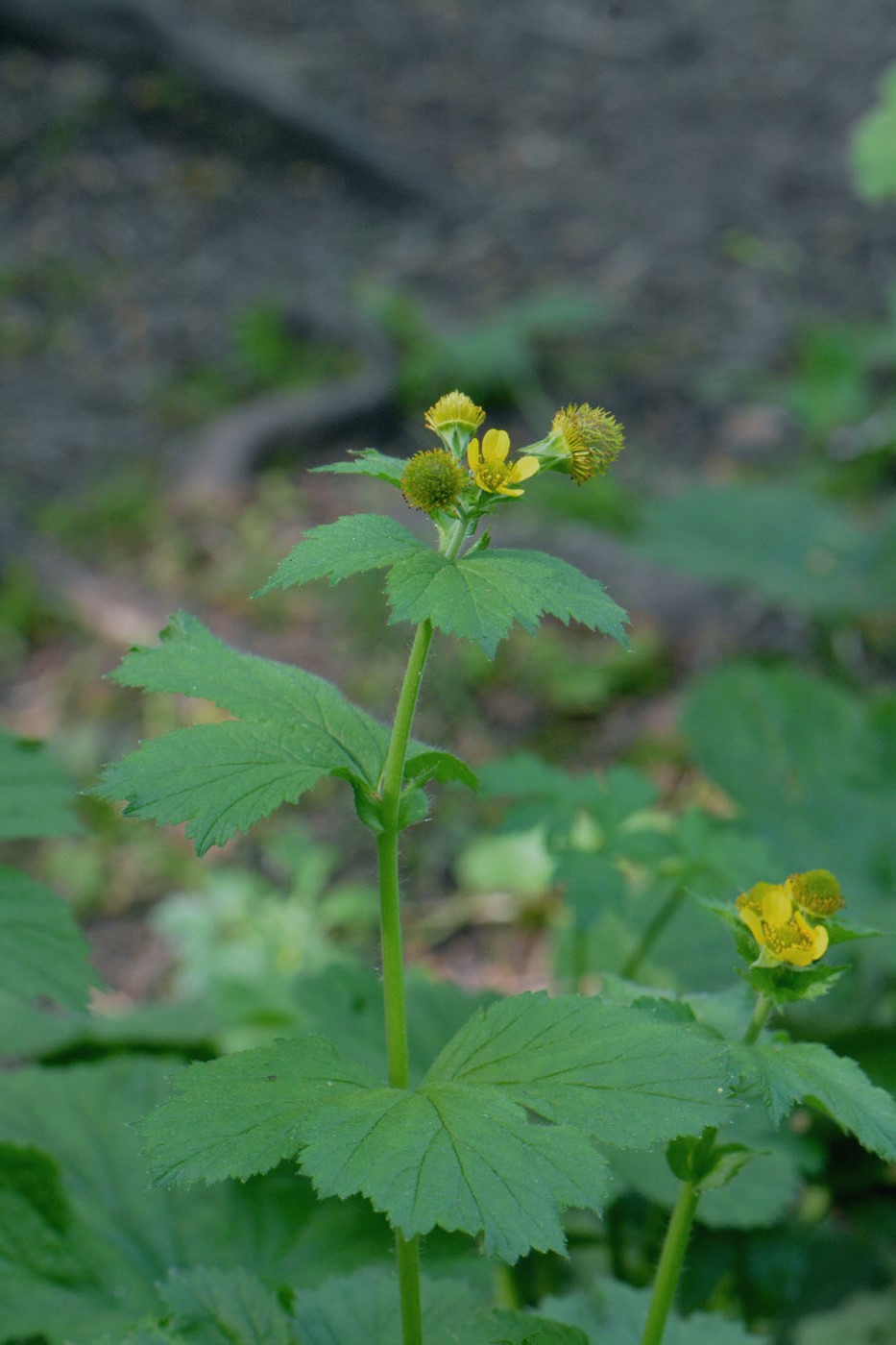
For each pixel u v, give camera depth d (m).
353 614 5.63
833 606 4.77
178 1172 1.22
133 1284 2.14
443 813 4.73
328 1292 1.76
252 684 1.55
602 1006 1.38
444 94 10.66
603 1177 1.20
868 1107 1.36
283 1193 2.38
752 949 1.51
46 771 2.21
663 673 5.35
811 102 10.43
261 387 7.66
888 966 2.92
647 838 2.74
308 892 4.28
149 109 9.75
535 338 8.10
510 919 4.29
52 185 9.12
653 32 11.48
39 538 6.08
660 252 8.97
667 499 5.34
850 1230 2.77
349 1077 1.34
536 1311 2.05
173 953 4.25
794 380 7.53
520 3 11.91
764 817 3.41
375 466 1.45
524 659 5.39
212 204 9.23
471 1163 1.20
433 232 9.27
